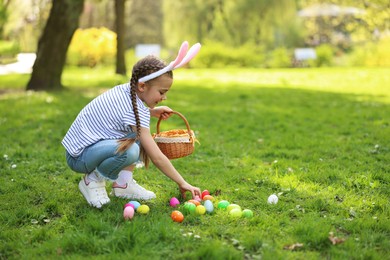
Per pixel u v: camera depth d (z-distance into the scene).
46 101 9.40
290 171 4.59
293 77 17.28
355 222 3.22
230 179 4.36
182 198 3.78
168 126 7.22
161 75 3.37
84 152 3.38
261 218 3.30
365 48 25.14
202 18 26.70
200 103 9.93
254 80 16.05
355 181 4.18
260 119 7.85
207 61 24.11
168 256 2.75
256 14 26.45
